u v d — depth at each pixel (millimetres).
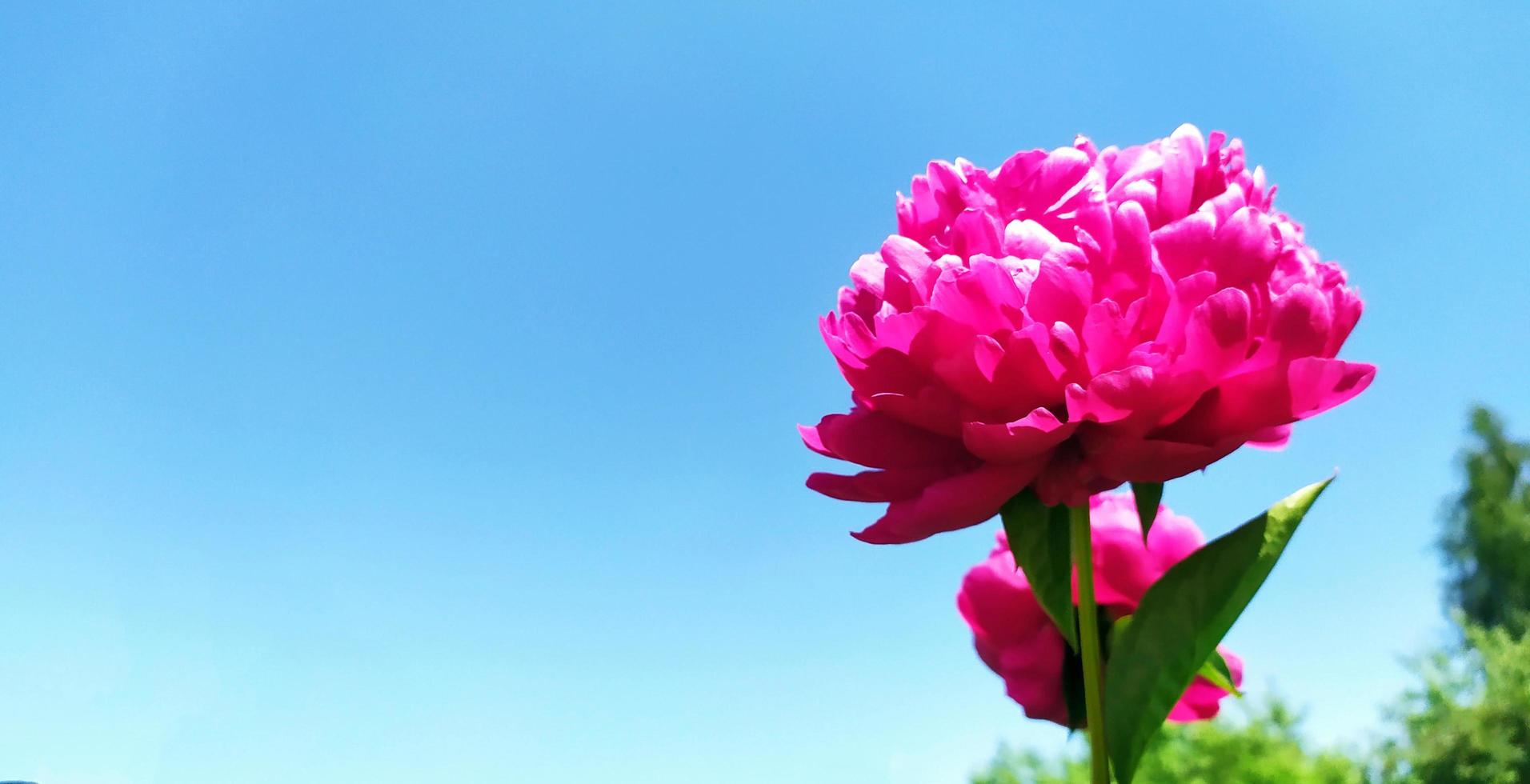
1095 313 363
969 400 379
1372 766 4609
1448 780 4520
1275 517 385
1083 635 391
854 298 424
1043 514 395
